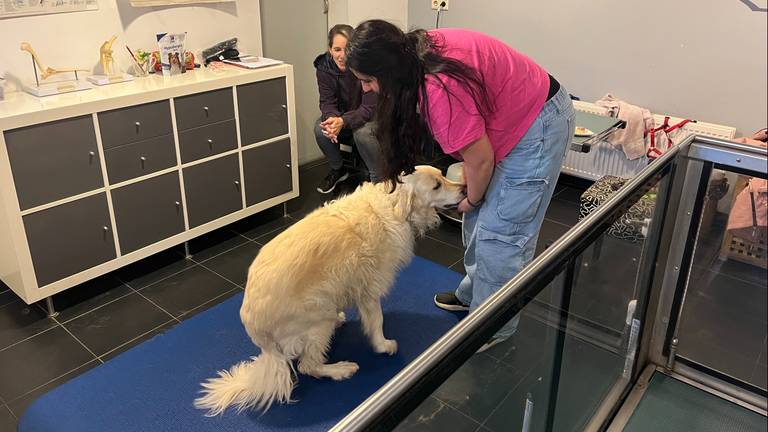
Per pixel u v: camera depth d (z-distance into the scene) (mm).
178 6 3086
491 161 1707
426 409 957
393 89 1430
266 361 1856
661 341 1976
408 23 4238
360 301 2027
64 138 2311
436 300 2459
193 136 2781
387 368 2098
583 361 1616
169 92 2611
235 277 2752
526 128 1726
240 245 3061
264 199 3236
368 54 1364
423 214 2043
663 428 1805
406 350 2193
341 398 1955
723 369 1901
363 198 2016
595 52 3383
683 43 3014
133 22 2926
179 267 2842
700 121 3070
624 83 3318
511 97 1672
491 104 1631
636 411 1866
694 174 1682
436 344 965
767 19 2234
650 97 3236
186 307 2521
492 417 1229
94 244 2527
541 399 1451
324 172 4039
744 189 1631
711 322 1881
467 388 1077
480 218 1932
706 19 2896
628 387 1934
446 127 1556
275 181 3264
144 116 2559
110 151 2477
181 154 2756
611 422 1837
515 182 1800
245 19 3449
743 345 1853
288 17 3783
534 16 3566
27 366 2164
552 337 1376
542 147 1747
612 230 1430
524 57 1721
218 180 2965
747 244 1731
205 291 2639
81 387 1997
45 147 2262
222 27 3340
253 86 2979
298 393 1974
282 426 1840
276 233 3195
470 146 1625
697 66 2998
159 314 2471
